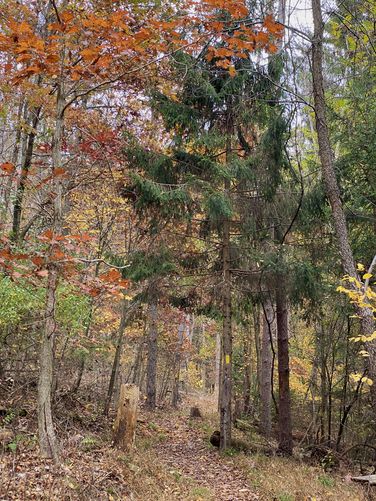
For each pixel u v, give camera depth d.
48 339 5.58
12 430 6.36
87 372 15.85
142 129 10.12
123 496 5.64
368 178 9.67
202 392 35.34
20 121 8.34
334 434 14.36
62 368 10.11
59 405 8.73
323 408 13.39
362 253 10.35
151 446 9.66
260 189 10.06
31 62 4.05
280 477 8.34
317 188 10.01
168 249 10.19
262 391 14.85
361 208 10.45
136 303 11.47
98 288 4.32
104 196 10.74
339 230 7.45
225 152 10.75
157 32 4.63
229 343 10.80
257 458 9.69
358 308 6.96
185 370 30.02
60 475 5.30
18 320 7.16
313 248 10.59
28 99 7.20
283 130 9.40
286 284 9.99
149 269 9.91
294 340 17.72
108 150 8.45
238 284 10.90
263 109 10.15
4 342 7.59
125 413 8.06
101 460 6.66
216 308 11.83
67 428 8.03
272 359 13.88
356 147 9.48
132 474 6.52
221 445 10.41
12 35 3.76
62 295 6.59
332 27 8.46
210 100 10.29
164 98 9.60
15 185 8.06
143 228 10.62
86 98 8.08
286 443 10.98
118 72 5.47
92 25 4.07
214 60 9.80
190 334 28.48
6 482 4.72
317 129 7.78
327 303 11.23
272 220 10.56
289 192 10.38
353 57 8.82
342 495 7.34
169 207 9.59
